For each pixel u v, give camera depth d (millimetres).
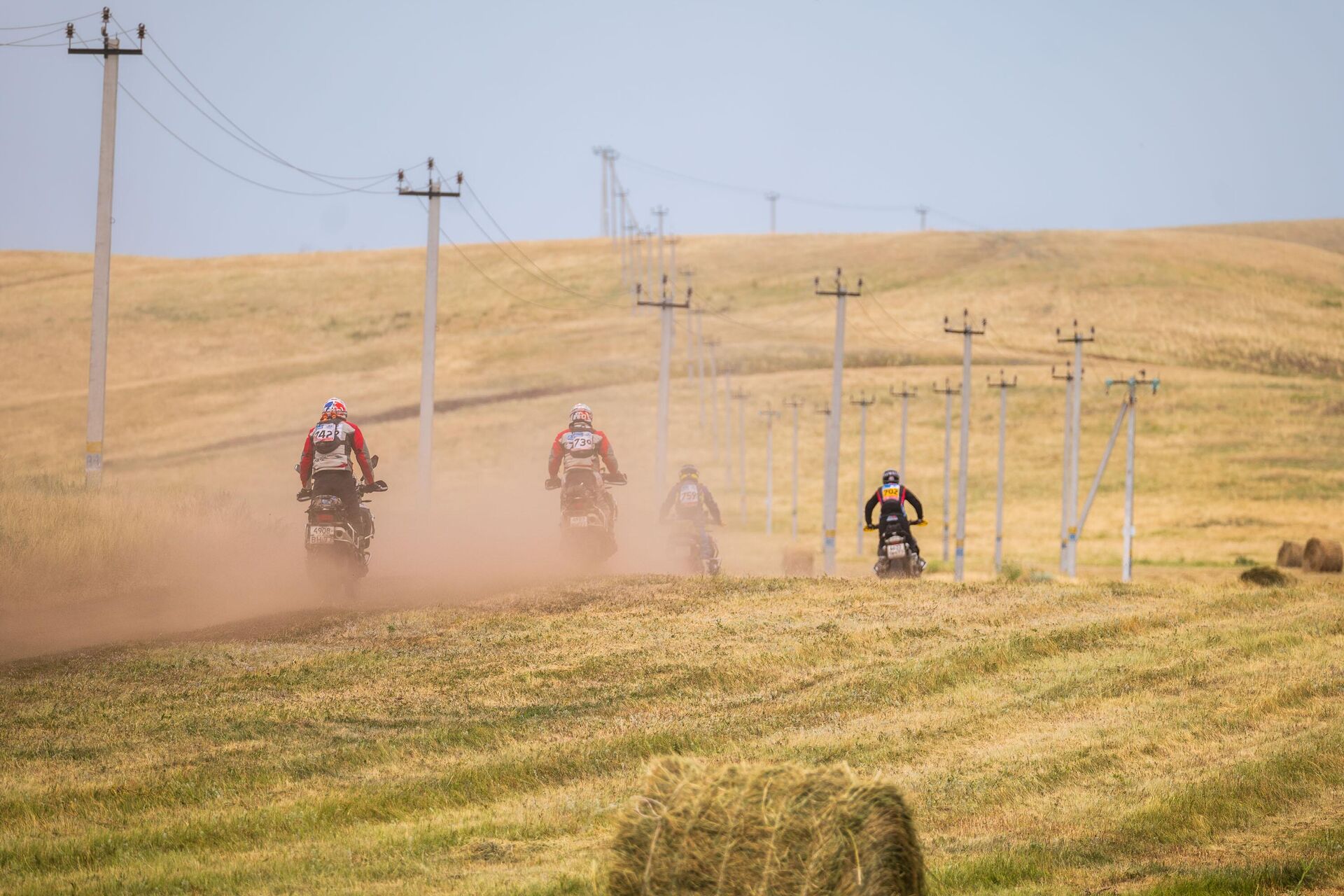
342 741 39000
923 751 40219
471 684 46406
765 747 39750
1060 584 76438
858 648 54344
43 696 42562
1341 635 59906
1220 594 73188
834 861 22109
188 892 27203
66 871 28516
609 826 32156
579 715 43188
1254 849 31750
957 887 28531
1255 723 43531
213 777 34969
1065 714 44938
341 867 29000
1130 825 33125
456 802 34625
